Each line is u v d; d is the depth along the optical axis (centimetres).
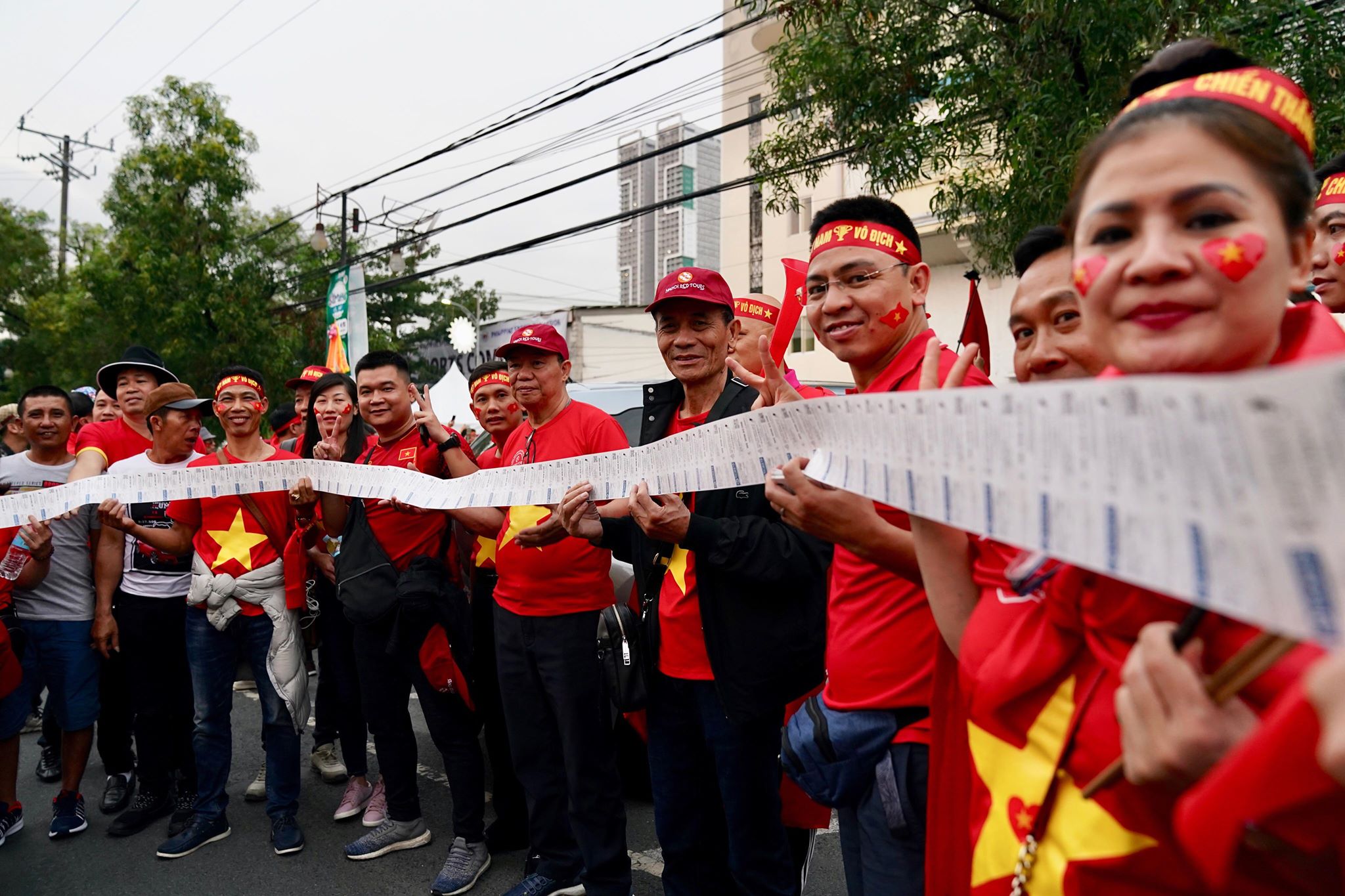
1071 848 94
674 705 255
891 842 174
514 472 286
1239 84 83
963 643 115
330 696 451
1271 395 54
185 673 394
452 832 380
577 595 288
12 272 2569
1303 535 53
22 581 367
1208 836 66
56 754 457
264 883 336
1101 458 72
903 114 704
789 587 221
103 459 416
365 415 367
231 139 1788
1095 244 84
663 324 267
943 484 102
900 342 201
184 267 1728
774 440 181
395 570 342
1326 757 56
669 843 261
